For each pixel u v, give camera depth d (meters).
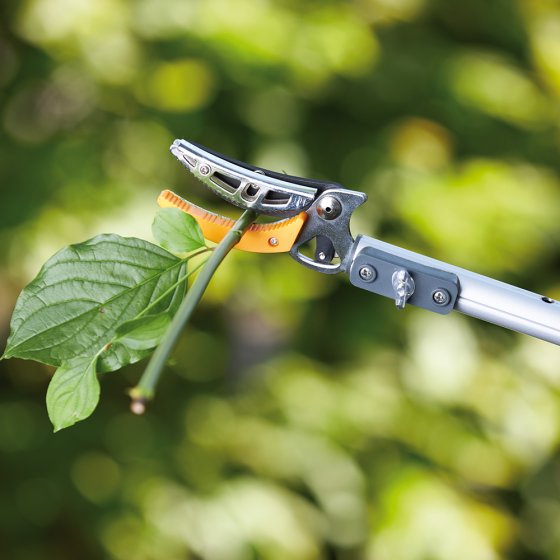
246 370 3.30
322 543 3.05
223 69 2.95
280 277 3.02
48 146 3.02
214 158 1.21
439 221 2.98
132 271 1.18
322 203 1.21
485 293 1.22
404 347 3.10
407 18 3.24
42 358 1.17
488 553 3.03
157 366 1.07
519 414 3.18
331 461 3.05
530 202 3.08
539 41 3.29
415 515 3.01
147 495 3.00
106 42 3.04
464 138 3.21
